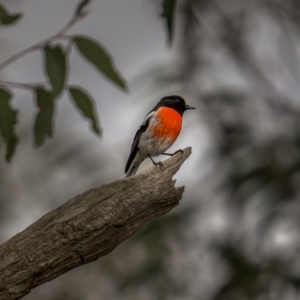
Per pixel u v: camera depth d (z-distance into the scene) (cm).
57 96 785
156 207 725
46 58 788
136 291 1391
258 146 1283
